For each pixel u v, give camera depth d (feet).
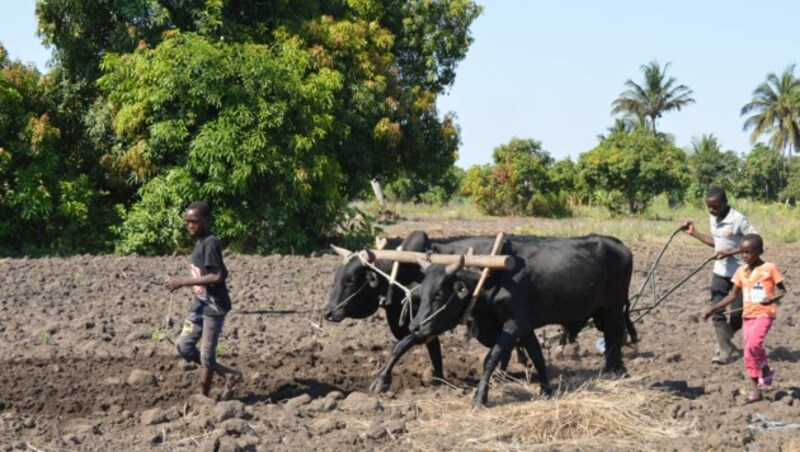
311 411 25.85
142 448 22.17
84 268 52.44
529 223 116.88
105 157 65.87
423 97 76.54
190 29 67.31
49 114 67.82
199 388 28.22
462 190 154.71
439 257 26.58
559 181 149.38
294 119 65.67
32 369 30.45
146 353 33.27
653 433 23.75
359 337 36.86
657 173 145.48
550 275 27.37
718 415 25.29
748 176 200.03
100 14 66.74
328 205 68.18
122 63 63.36
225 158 62.28
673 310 44.16
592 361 33.45
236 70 62.64
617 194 147.02
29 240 66.33
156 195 63.16
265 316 40.04
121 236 65.16
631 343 32.63
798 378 30.30
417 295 27.84
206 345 25.40
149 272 51.31
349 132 69.21
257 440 22.74
